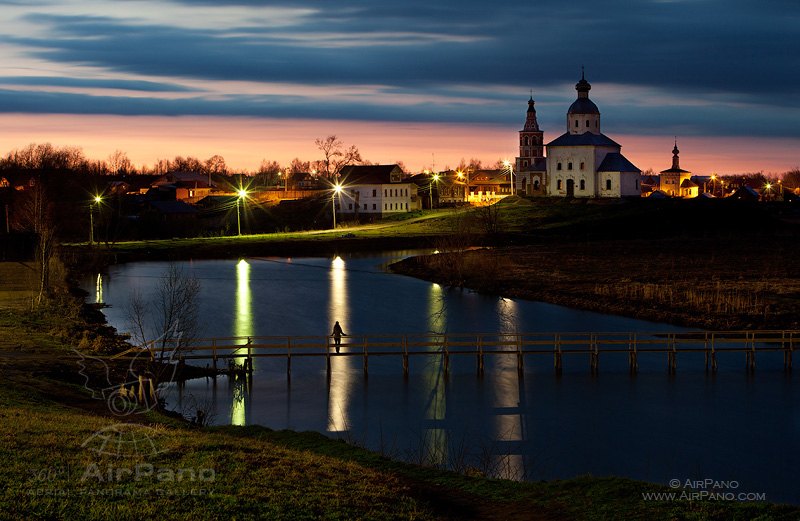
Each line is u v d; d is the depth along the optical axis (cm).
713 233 16025
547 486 2897
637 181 19500
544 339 6738
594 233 16150
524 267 11331
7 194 14850
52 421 3362
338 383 5534
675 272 10531
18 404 3756
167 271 11794
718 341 5872
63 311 7044
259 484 2706
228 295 9288
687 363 6128
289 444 3553
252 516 2433
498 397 5234
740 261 11681
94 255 12256
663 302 8200
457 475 3084
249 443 3281
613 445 4350
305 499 2602
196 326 7206
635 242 14675
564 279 10062
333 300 8931
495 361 6194
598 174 19388
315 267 12356
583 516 2600
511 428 4628
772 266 11038
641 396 5262
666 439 4453
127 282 10450
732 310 7706
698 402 5138
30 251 9488
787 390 5406
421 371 5872
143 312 7838
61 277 9019
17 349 5325
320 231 17562
